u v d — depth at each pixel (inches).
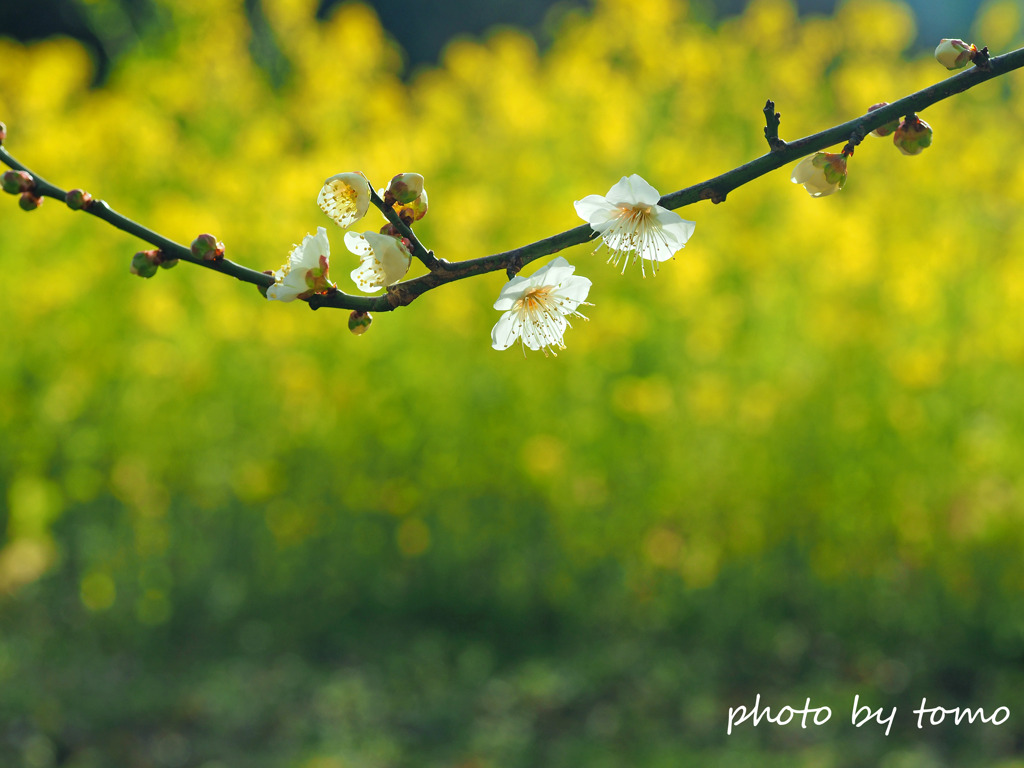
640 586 213.6
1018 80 264.5
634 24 287.0
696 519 213.6
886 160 246.2
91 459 219.8
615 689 195.3
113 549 212.4
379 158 233.8
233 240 220.5
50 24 463.5
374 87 286.8
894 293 213.2
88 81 342.3
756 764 166.2
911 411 204.1
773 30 283.3
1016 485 200.2
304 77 280.5
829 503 209.3
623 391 208.7
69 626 213.0
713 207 232.4
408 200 53.1
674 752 171.8
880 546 209.9
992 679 195.6
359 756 170.6
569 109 264.5
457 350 216.2
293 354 214.8
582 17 307.1
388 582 221.0
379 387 215.9
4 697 183.2
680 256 210.4
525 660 207.2
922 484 206.2
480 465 214.4
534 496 217.5
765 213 236.4
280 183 231.0
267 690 193.5
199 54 253.9
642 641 212.4
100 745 173.9
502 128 257.0
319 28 299.4
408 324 215.9
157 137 241.3
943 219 228.8
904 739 177.5
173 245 53.5
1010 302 207.2
